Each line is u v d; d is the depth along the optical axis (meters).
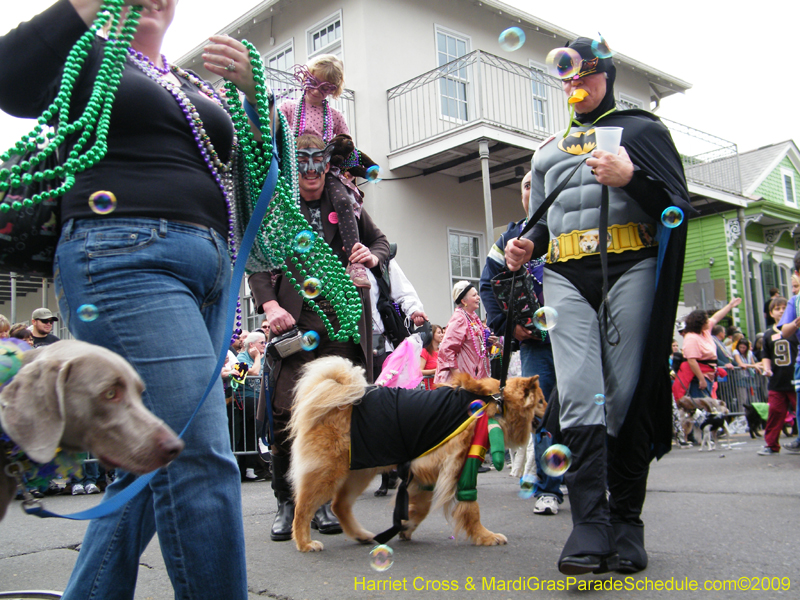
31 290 11.70
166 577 2.47
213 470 1.44
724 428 9.06
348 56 10.88
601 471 2.25
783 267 18.28
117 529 1.49
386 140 10.77
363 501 4.38
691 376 7.81
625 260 2.42
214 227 1.54
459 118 11.76
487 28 12.28
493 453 2.87
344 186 3.56
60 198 1.43
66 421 1.22
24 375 1.21
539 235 2.70
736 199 15.21
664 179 2.31
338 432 2.97
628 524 2.41
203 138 1.53
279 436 3.28
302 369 3.17
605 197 2.32
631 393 2.38
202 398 1.41
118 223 1.38
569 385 2.34
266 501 4.41
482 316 11.75
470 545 2.96
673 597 2.08
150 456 1.23
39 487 1.31
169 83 1.51
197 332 1.44
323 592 2.28
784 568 2.32
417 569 2.56
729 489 4.08
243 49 1.65
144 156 1.42
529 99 12.54
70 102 1.40
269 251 1.95
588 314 2.41
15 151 1.30
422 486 3.11
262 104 1.68
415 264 10.90
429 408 2.99
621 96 14.21
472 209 11.90
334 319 3.32
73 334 1.41
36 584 2.44
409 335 4.00
